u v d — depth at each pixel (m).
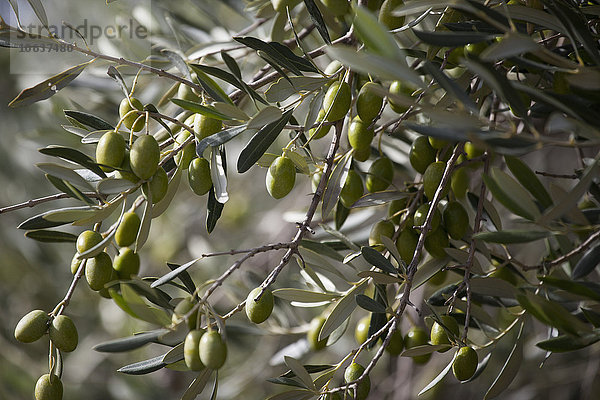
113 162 1.13
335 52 1.07
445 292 1.23
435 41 1.11
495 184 1.10
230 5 1.41
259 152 1.16
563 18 1.11
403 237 1.20
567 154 1.78
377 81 1.20
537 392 1.83
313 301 1.21
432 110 1.06
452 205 1.20
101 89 1.42
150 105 1.15
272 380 1.16
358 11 1.07
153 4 1.42
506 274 1.23
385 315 1.21
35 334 1.15
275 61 1.17
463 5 1.09
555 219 1.11
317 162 1.23
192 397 1.16
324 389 1.16
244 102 1.32
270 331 1.42
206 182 1.16
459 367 1.16
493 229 1.24
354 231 1.38
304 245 1.22
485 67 1.08
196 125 1.16
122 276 1.16
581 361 1.81
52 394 1.15
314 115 1.18
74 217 1.14
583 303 1.22
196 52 1.37
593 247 1.18
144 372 1.16
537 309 1.11
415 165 1.21
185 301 1.12
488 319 1.21
